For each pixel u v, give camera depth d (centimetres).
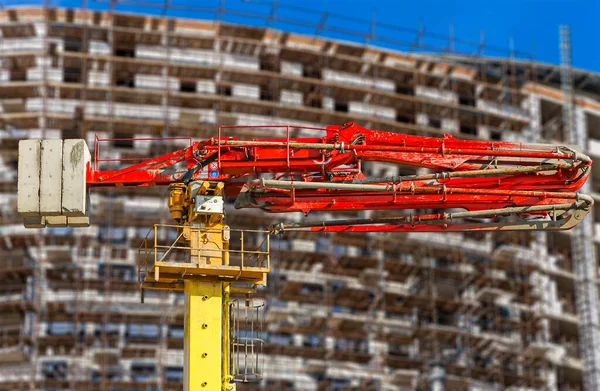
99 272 12250
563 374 14362
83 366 11819
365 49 14362
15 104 12744
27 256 12144
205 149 5550
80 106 12888
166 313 12062
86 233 12362
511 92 14938
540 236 14562
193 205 5347
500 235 14062
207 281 5128
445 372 12769
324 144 5597
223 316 5209
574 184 5881
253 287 5394
